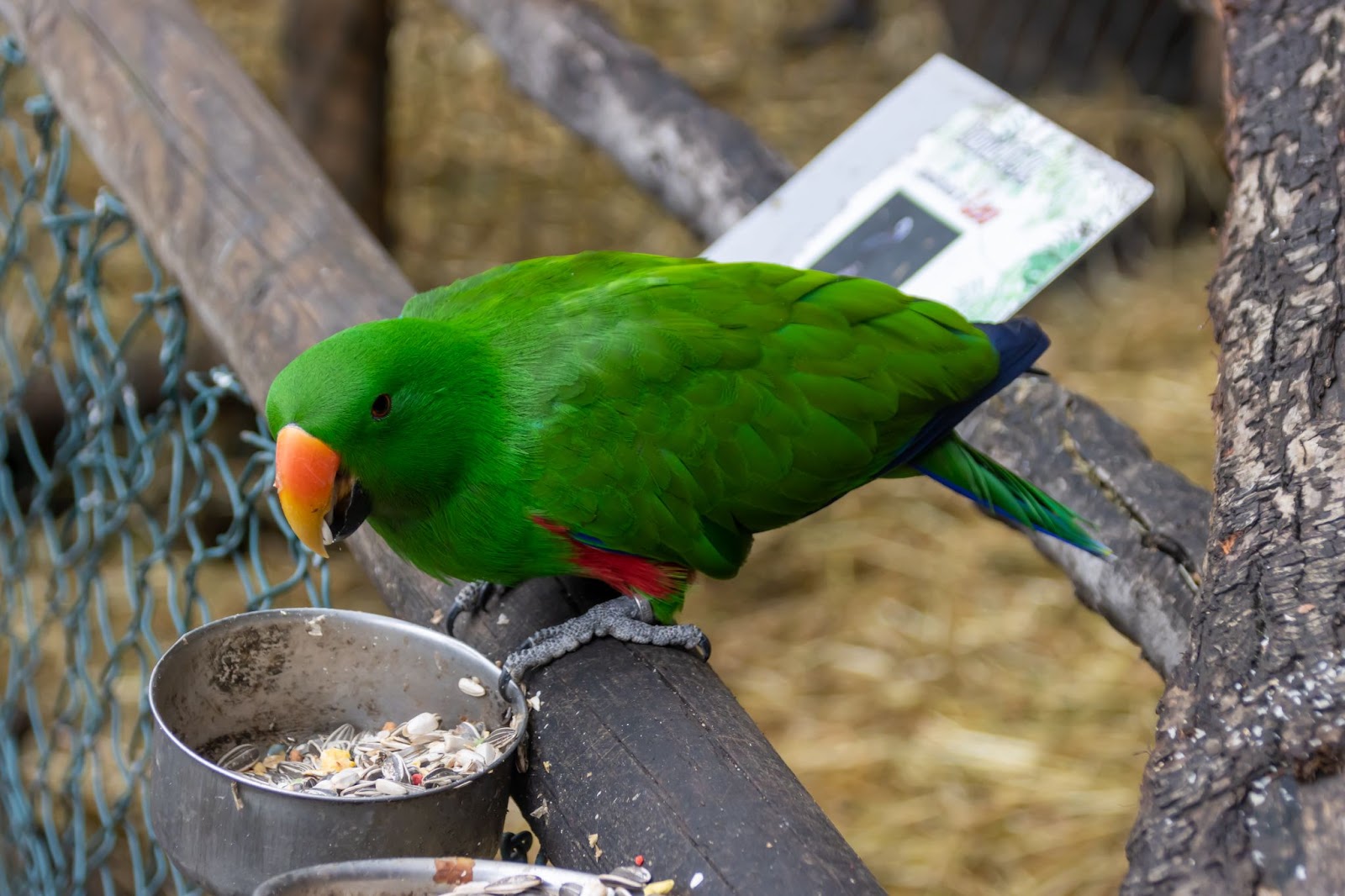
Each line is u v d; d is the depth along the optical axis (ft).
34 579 20.54
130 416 12.85
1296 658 5.80
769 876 6.30
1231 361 8.28
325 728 7.94
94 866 13.51
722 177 14.84
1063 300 25.18
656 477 9.11
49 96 14.23
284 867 6.46
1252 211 9.18
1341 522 6.48
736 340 9.41
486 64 32.14
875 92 31.63
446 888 6.02
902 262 11.83
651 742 7.20
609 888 6.13
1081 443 10.91
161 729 6.74
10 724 15.67
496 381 8.93
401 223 28.19
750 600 20.57
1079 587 10.73
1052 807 17.01
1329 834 5.16
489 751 7.29
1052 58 27.55
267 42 31.53
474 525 8.96
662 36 33.47
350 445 8.26
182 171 12.05
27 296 24.48
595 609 9.05
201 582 20.99
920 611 20.03
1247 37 10.19
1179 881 5.24
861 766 17.67
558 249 27.81
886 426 9.88
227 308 11.14
